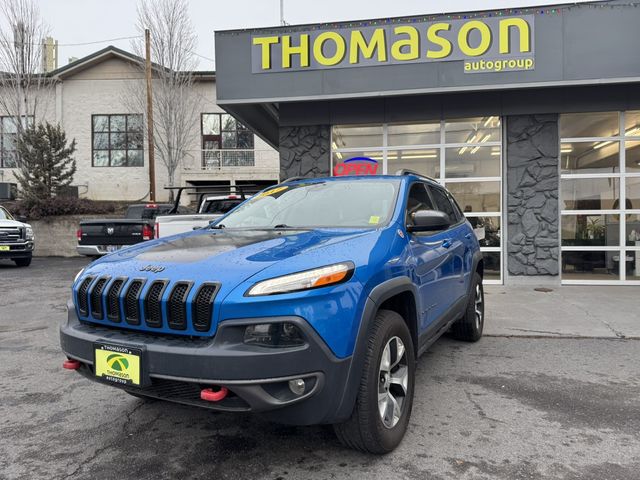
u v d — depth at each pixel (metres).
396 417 2.98
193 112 22.70
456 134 9.78
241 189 9.80
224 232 3.60
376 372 2.72
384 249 3.02
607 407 3.62
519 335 5.75
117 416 3.51
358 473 2.70
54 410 3.63
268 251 2.78
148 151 21.92
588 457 2.88
